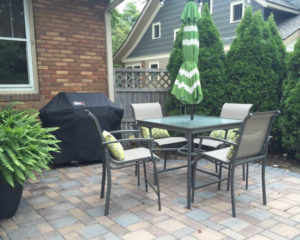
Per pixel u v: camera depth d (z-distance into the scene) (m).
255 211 2.77
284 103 4.70
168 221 2.57
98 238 2.28
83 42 5.16
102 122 4.44
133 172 4.14
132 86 5.91
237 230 2.39
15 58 4.63
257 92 4.95
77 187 3.51
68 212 2.78
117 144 2.79
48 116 4.12
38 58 4.72
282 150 5.05
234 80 5.29
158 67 13.25
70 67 5.07
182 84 3.71
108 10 5.34
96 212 2.78
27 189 3.44
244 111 4.10
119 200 3.08
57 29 4.86
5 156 2.43
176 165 4.54
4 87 4.54
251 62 5.02
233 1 9.62
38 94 4.70
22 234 2.35
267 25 5.03
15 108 4.49
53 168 4.35
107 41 5.43
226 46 9.86
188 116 4.26
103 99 4.68
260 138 2.84
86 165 4.52
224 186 3.53
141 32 13.95
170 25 12.22
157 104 4.56
